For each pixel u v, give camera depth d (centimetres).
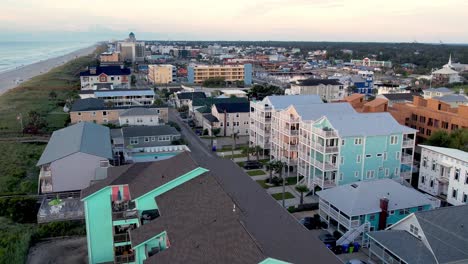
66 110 12825
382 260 3934
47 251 4378
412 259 3547
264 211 3362
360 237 4581
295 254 2569
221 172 4322
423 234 3766
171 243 2980
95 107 10744
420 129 8425
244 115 10119
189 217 3262
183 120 11844
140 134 8269
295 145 6931
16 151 8419
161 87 19750
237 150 8612
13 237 4456
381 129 6025
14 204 5238
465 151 6419
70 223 4872
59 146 6562
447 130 7606
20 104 13938
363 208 4634
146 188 3812
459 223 3894
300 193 5981
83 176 6066
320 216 5197
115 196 3994
